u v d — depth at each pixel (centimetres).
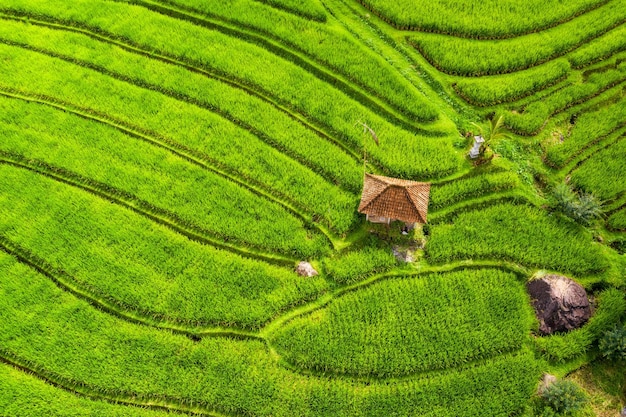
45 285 1902
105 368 1764
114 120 2250
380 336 1820
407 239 2006
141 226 2006
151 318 1870
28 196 2059
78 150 2158
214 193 2067
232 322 1853
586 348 1823
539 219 2036
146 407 1739
